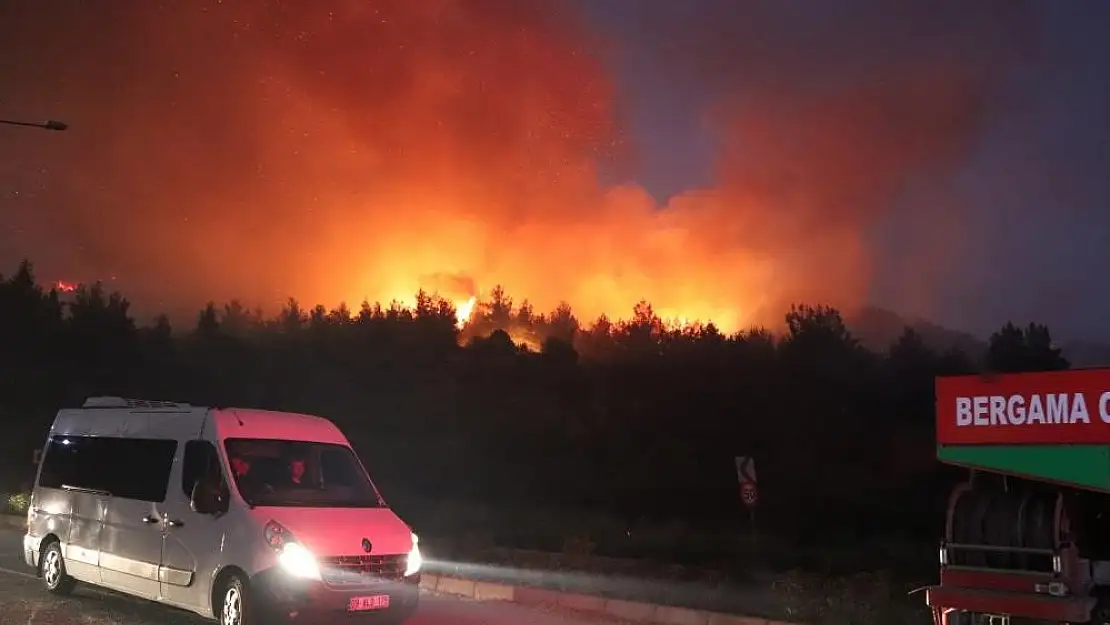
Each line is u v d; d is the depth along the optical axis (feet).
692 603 34.83
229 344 130.52
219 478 28.78
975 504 25.09
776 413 88.94
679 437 86.89
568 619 34.24
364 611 26.81
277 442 30.55
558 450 89.10
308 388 111.34
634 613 34.60
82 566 33.30
